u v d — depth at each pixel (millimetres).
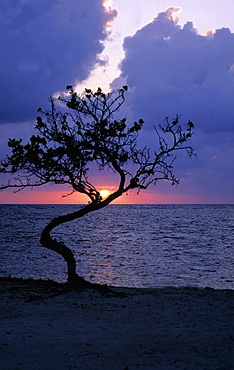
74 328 8141
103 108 13359
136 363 5875
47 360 5988
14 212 172375
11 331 7777
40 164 12992
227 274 24594
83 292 12547
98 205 13375
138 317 9391
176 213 173625
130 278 22812
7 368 5602
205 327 8320
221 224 90125
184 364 5832
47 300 11633
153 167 13305
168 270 26172
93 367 5684
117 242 48469
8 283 16094
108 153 13148
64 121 13320
